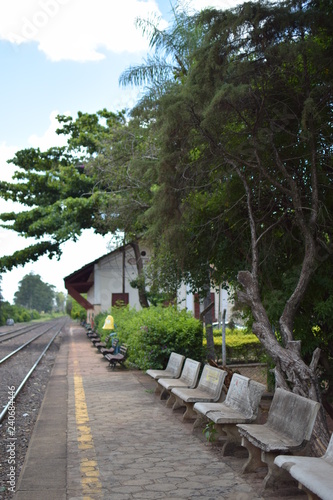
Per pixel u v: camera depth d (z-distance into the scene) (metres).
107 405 10.02
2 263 30.89
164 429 7.80
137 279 20.64
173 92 11.20
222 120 7.44
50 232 29.62
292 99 7.93
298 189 8.04
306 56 7.33
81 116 32.50
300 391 6.21
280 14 7.21
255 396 6.28
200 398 7.67
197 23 7.75
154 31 13.37
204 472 5.66
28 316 110.00
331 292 8.50
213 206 9.56
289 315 7.01
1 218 31.61
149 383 13.21
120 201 18.25
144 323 14.42
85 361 20.47
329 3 7.48
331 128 8.19
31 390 13.67
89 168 19.47
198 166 8.41
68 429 7.94
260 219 8.61
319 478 3.98
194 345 14.02
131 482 5.35
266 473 5.57
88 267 35.34
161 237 9.88
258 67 7.43
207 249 10.03
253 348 16.91
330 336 8.92
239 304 10.24
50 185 31.27
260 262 9.08
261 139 7.67
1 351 27.77
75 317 87.00
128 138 17.75
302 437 4.91
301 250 8.79
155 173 9.46
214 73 7.48
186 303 27.66
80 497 4.92
